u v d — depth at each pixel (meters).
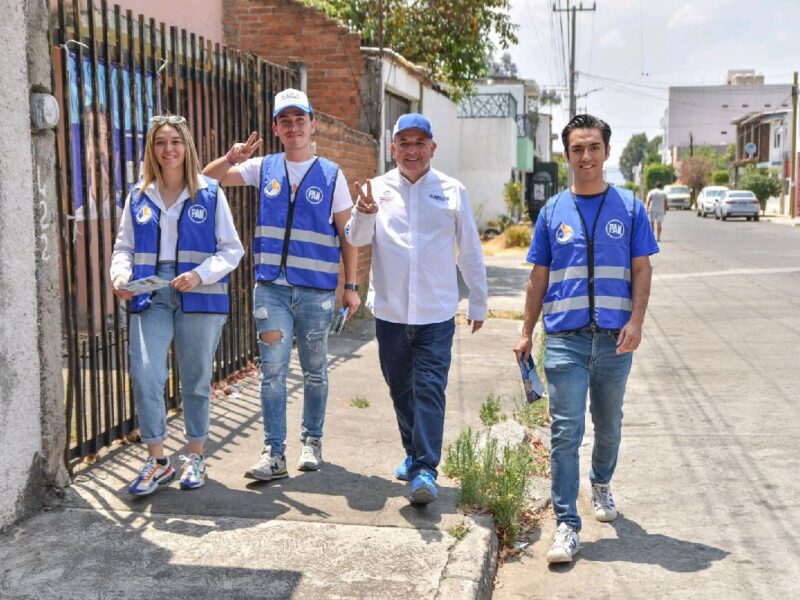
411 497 4.35
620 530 4.55
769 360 8.71
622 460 5.69
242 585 3.60
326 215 4.79
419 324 4.51
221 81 6.99
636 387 7.73
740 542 4.37
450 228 4.57
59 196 4.62
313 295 4.82
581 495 5.08
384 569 3.75
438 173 4.61
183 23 10.87
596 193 4.15
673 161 99.75
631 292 4.12
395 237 4.54
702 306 12.50
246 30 12.52
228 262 4.45
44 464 4.39
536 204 39.47
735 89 105.62
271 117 8.06
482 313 4.70
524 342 4.34
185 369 4.56
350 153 10.77
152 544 3.96
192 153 4.46
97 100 5.05
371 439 5.70
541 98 59.38
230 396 6.71
